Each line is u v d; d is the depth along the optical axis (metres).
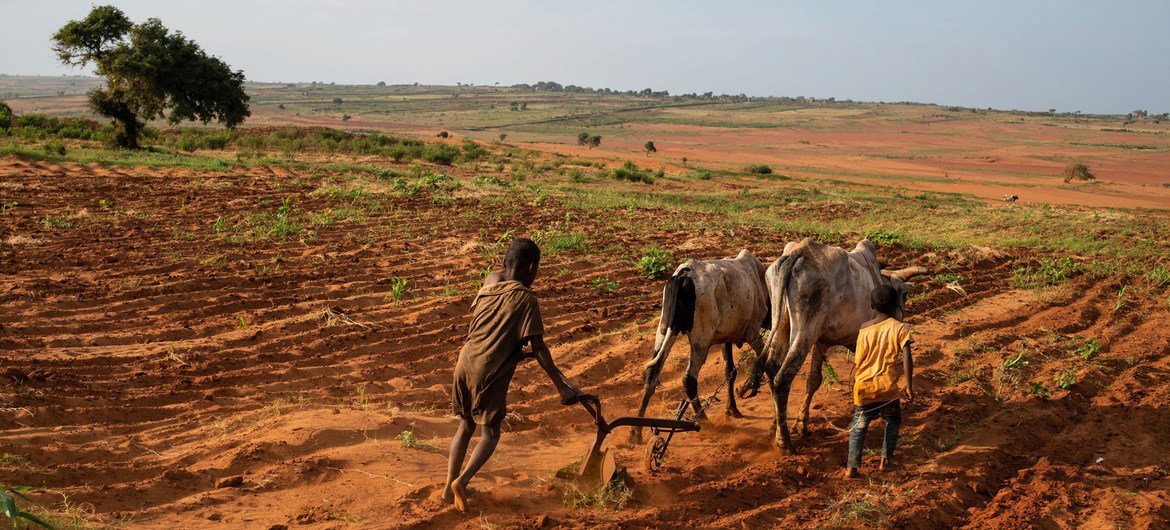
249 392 7.19
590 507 5.39
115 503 4.92
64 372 7.21
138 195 18.09
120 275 10.80
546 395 7.75
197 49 40.47
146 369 7.60
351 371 7.98
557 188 30.06
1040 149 137.50
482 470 5.84
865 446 6.78
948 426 7.23
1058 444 6.90
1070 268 15.25
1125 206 50.91
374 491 5.33
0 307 8.93
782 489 5.89
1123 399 8.09
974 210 30.08
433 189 21.73
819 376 7.08
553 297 11.34
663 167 55.47
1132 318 11.86
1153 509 5.66
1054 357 9.66
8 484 4.93
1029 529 5.29
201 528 4.66
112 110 38.28
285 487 5.32
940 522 5.47
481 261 12.79
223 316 9.38
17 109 186.62
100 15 38.03
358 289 10.80
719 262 7.08
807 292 6.73
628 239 16.25
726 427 7.29
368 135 52.69
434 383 7.91
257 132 51.41
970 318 11.50
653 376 6.64
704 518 5.32
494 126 190.38
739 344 7.46
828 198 36.81
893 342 6.07
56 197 17.11
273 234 14.02
